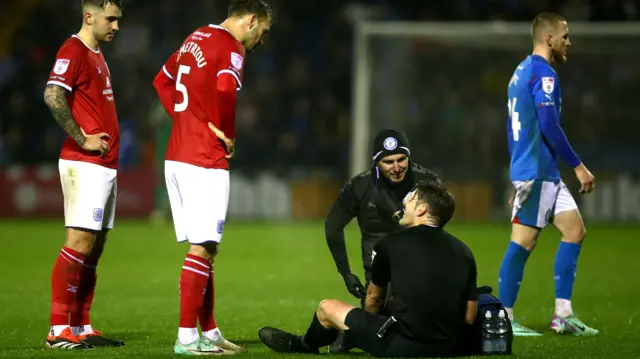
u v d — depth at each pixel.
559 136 23.66
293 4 89.38
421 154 67.56
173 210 19.22
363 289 20.45
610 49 65.69
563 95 67.25
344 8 88.44
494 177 69.31
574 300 31.17
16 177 73.19
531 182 23.86
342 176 77.06
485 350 18.41
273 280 36.56
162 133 68.44
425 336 17.47
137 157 77.81
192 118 18.83
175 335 22.89
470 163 68.69
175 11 89.00
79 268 20.34
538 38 24.20
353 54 87.31
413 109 66.69
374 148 20.41
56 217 73.00
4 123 80.62
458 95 67.19
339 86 86.19
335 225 20.94
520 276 24.22
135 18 88.19
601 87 66.81
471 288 17.69
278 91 85.31
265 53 88.12
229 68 18.62
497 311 18.55
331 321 18.28
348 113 84.62
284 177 76.19
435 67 66.50
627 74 66.38
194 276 18.67
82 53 20.19
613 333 23.89
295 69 86.19
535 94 23.77
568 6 81.19
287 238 56.78
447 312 17.44
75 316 21.31
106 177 20.50
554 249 51.22
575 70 66.81
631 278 37.75
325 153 81.69
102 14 20.38
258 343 21.55
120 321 25.62
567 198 24.25
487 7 84.88
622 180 68.81
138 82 83.19
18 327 24.22
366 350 17.83
